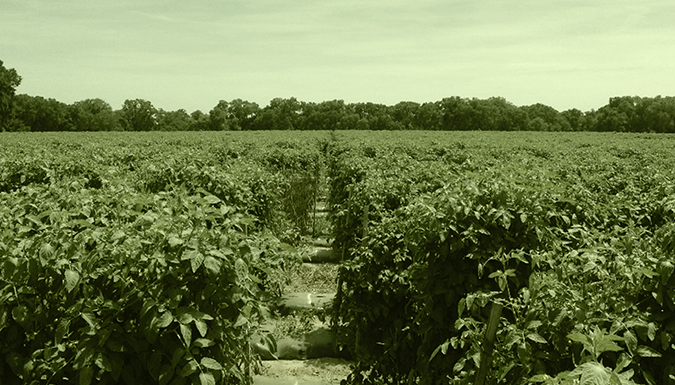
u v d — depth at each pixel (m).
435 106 129.38
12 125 87.00
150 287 2.94
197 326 2.75
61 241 3.13
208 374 2.74
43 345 2.94
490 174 5.24
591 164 11.80
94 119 122.19
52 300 3.03
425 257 4.42
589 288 3.00
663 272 2.70
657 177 9.06
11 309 2.89
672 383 2.53
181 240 2.97
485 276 4.16
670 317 2.72
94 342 2.78
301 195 13.78
